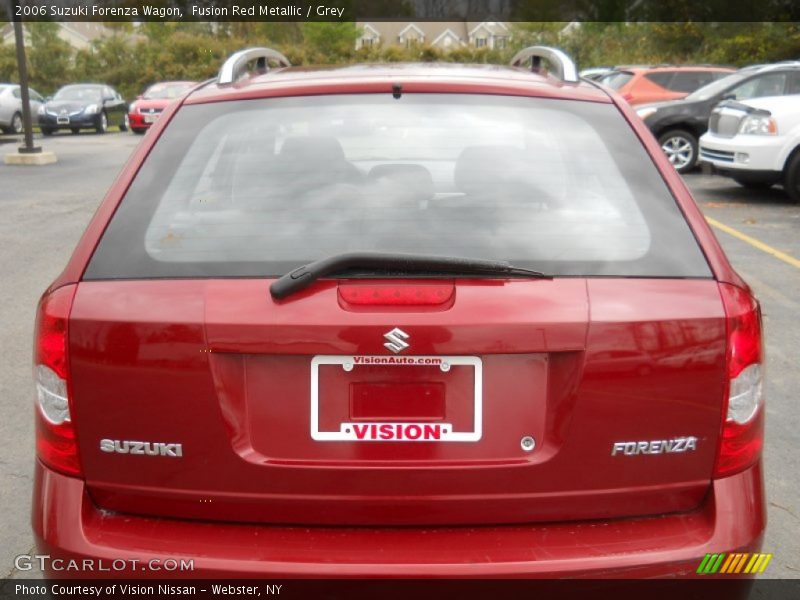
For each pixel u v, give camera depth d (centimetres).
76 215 1154
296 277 214
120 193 244
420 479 216
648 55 3822
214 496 219
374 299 214
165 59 4897
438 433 217
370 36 8612
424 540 216
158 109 2909
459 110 272
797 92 1516
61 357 222
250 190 246
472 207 240
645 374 217
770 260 884
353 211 239
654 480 221
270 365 217
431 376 216
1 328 650
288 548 215
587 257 227
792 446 450
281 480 217
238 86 287
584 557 212
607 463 219
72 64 5253
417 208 240
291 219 237
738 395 224
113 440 221
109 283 224
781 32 3331
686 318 219
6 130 2828
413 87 277
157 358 216
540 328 214
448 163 254
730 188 1451
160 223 236
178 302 218
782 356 588
